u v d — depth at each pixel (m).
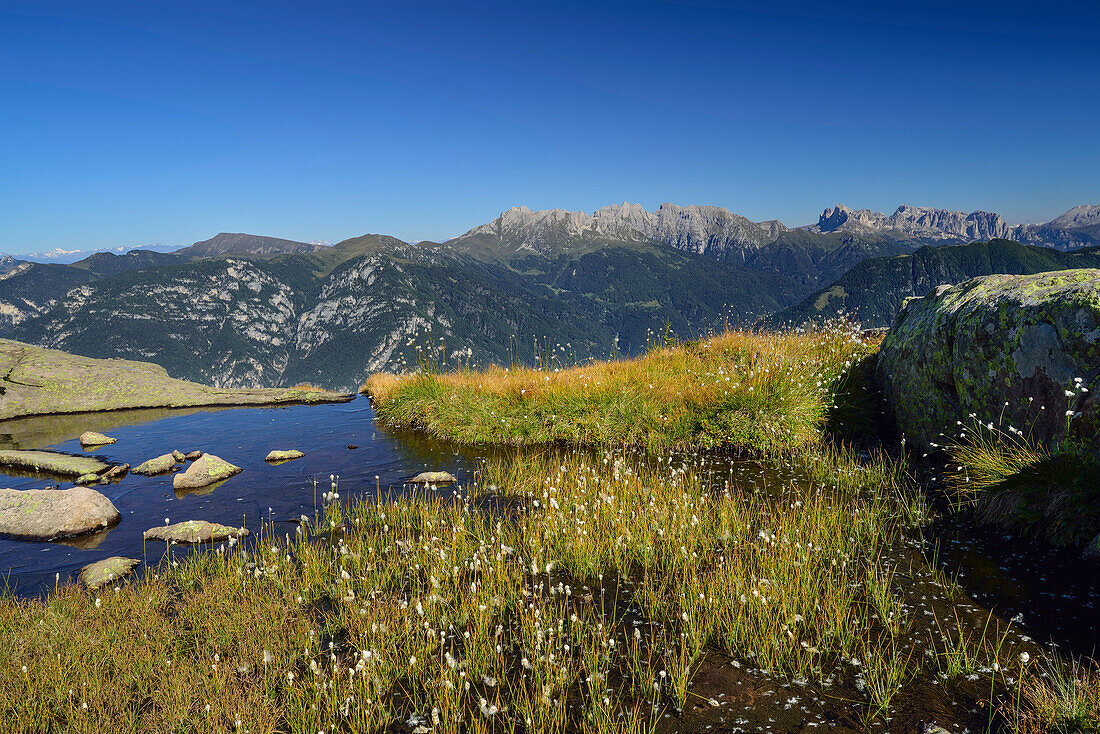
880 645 5.47
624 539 7.93
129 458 13.33
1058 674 4.80
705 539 7.96
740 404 12.58
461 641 5.88
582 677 5.23
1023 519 7.59
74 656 5.44
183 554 8.15
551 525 8.23
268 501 10.36
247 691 5.03
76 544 8.57
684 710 4.74
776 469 11.01
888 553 7.35
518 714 4.78
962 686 4.84
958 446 9.14
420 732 4.57
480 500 10.16
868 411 12.59
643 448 12.84
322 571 7.33
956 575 6.69
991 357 8.75
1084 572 6.55
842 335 16.33
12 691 4.92
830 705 4.73
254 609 6.32
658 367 15.77
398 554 7.95
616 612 6.34
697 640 5.52
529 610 6.36
